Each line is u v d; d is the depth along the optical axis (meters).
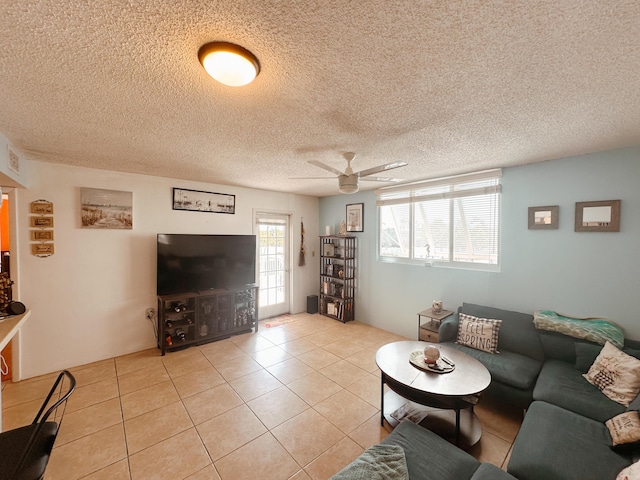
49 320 2.99
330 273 5.21
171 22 1.01
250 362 3.28
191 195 3.97
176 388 2.71
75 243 3.12
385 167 2.24
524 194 3.01
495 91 1.51
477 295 3.39
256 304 4.30
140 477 1.73
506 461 1.88
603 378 2.02
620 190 2.46
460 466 1.39
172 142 2.33
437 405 2.00
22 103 1.64
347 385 2.79
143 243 3.59
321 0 0.91
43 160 2.89
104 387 2.72
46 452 1.32
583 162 2.65
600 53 1.19
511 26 1.04
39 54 1.18
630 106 1.68
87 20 0.99
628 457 1.40
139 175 3.54
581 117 1.84
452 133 2.12
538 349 2.61
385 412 2.35
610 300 2.52
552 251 2.84
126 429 2.14
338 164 3.04
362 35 1.08
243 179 3.87
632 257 2.41
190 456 1.89
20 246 2.83
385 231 4.55
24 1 0.90
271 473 1.76
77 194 3.13
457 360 2.37
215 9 0.95
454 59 1.23
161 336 3.48
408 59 1.23
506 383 2.31
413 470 1.37
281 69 1.30
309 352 3.57
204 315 3.89
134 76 1.36
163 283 3.58
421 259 4.06
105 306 3.33
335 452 1.94
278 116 1.82
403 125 1.97
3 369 2.84
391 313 4.35
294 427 2.18
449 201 3.70
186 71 1.32
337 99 1.60
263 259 4.91
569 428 1.61
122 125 1.97
